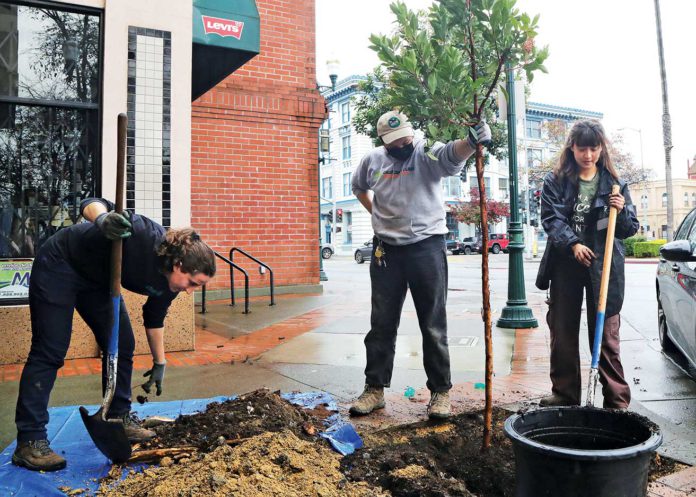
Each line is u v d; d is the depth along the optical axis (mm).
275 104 10188
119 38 5430
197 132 9617
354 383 4531
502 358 5410
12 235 5336
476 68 3064
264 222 10195
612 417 2574
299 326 7266
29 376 2836
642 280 15484
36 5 5316
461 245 39750
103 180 5375
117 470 2801
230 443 2961
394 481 2744
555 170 3742
